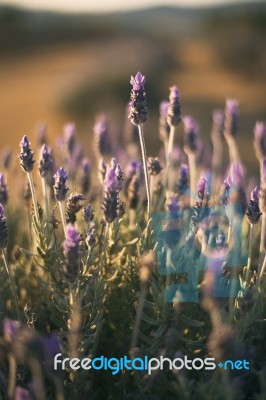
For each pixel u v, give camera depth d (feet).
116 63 16.08
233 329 1.97
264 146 2.94
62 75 17.01
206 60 20.44
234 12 28.12
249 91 16.46
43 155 2.28
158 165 2.36
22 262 2.44
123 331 2.27
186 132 2.90
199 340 2.06
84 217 2.16
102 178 2.44
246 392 2.08
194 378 2.11
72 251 1.94
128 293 2.23
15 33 31.78
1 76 20.33
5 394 1.99
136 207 2.47
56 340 1.83
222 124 3.35
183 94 14.66
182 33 30.60
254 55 20.17
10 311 2.26
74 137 2.99
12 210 2.92
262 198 2.04
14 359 1.82
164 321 2.10
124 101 13.48
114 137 3.99
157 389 2.08
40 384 1.81
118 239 2.32
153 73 16.07
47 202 2.31
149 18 70.33
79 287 2.10
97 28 33.68
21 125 12.75
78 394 2.04
